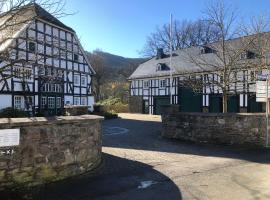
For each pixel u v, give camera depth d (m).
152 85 42.41
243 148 13.62
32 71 10.69
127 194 7.36
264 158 11.45
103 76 61.16
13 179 7.23
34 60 9.35
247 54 18.84
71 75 32.88
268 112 14.48
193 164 10.43
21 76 10.41
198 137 15.14
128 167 9.88
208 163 10.59
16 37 8.95
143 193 7.44
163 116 16.97
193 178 8.70
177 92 38.38
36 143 7.63
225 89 17.33
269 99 15.33
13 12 8.11
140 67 46.81
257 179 8.58
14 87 26.72
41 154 7.73
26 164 7.45
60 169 8.17
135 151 12.73
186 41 51.47
